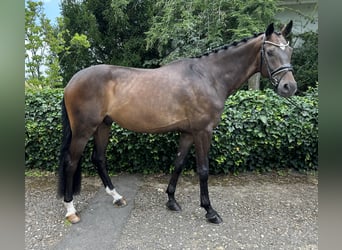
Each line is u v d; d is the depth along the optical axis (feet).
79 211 8.38
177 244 6.72
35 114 11.08
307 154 11.00
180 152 8.23
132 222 7.73
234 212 8.29
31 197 9.34
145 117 7.48
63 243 6.75
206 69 7.63
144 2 22.91
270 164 11.51
